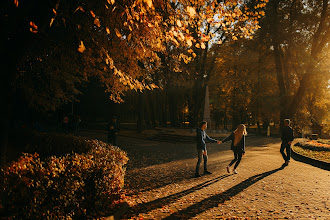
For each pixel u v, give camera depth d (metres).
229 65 36.25
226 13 6.61
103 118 42.91
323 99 35.06
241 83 36.41
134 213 5.11
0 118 4.11
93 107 42.75
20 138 11.45
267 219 4.84
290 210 5.29
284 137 10.70
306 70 27.61
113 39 6.98
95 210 4.69
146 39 6.42
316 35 26.72
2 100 4.12
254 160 12.05
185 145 19.44
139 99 27.84
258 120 38.56
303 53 27.06
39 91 10.73
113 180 5.45
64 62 8.67
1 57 4.11
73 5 6.03
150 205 5.59
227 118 45.28
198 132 8.61
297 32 26.73
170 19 5.88
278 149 17.55
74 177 4.11
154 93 33.12
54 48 7.52
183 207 5.48
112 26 6.23
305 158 12.12
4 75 4.14
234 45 34.03
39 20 4.34
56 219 3.71
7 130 4.20
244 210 5.31
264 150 16.91
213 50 34.62
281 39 26.33
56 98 12.36
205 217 4.93
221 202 5.82
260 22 26.05
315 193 6.52
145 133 26.39
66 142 9.05
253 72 34.44
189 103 38.81
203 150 8.55
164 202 5.80
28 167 3.60
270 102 34.19
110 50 7.28
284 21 26.72
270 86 36.69
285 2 27.64
